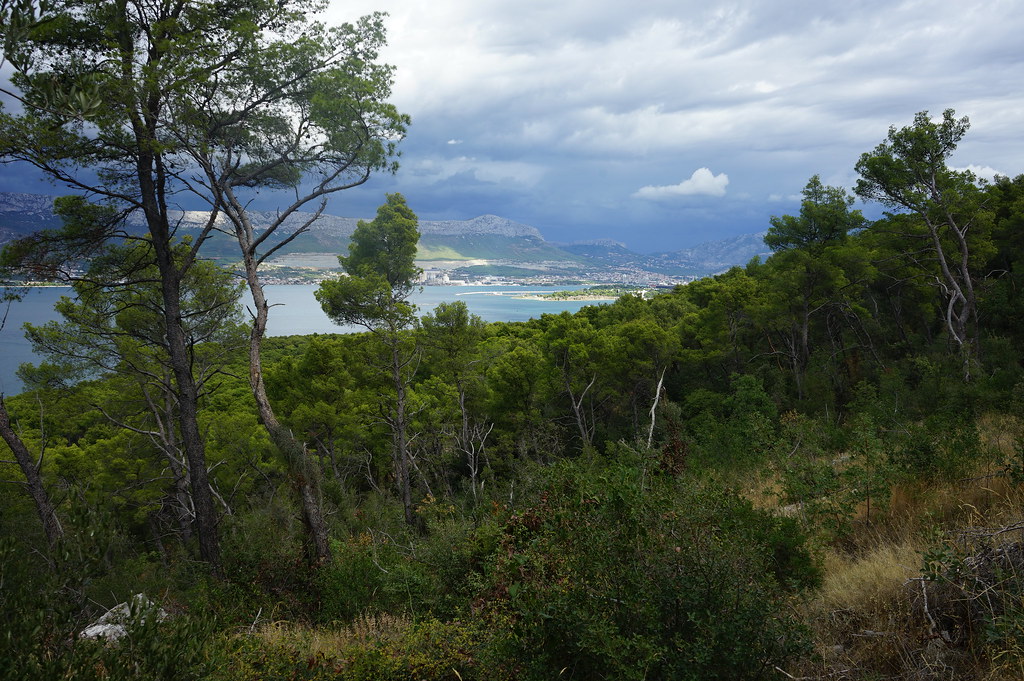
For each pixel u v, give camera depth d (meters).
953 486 5.60
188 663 2.96
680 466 5.18
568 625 2.86
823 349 30.80
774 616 2.94
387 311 25.61
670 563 3.04
